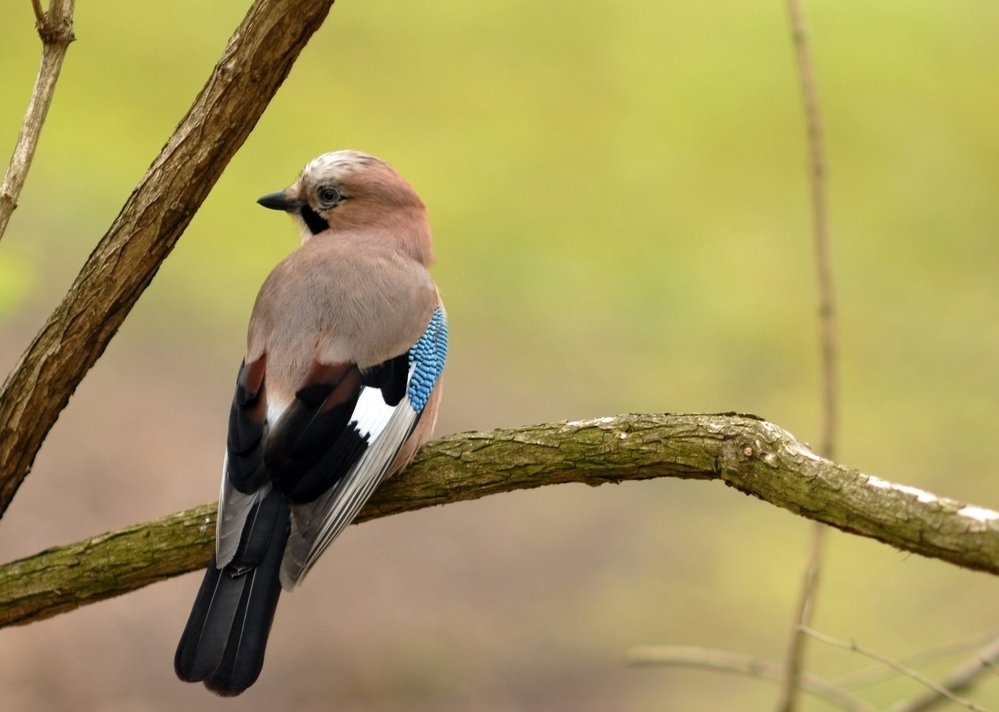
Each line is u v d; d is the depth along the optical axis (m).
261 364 6.20
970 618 11.91
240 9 16.33
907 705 6.77
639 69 16.19
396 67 16.12
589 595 12.56
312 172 7.36
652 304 14.93
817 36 15.88
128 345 14.05
